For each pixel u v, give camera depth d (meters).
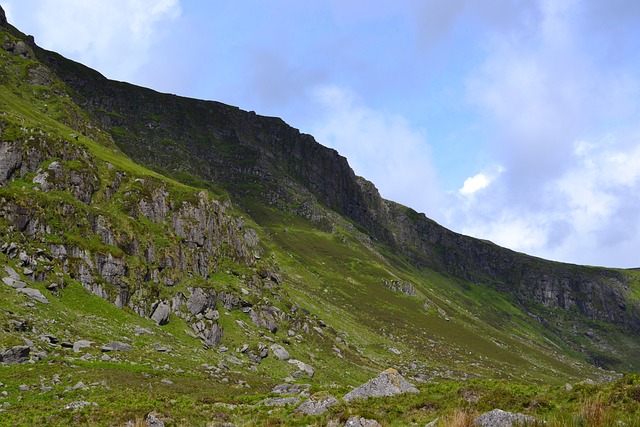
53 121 137.38
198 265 110.88
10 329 57.94
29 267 74.69
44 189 90.88
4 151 90.12
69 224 87.50
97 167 109.19
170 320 89.50
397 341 184.88
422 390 38.66
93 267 84.00
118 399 43.78
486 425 24.88
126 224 97.50
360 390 38.78
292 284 192.50
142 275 91.31
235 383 69.75
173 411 36.88
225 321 101.44
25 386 46.50
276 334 111.25
